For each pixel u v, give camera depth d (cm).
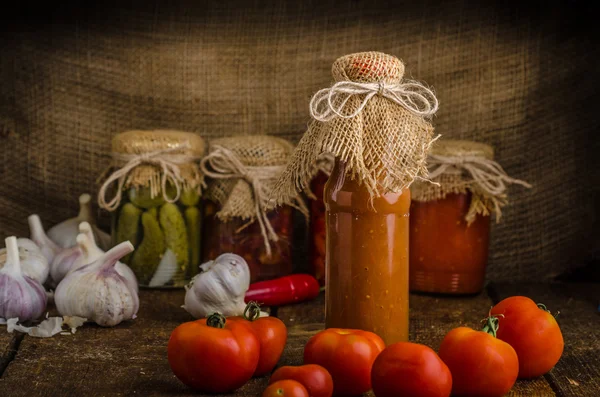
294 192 98
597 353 99
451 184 121
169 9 135
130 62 136
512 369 87
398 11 134
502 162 134
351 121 94
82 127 136
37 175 135
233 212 122
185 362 88
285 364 97
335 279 96
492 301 121
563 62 132
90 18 135
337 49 135
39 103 135
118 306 107
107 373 94
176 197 123
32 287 108
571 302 120
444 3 133
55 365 95
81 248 115
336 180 96
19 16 134
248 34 135
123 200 123
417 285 124
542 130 133
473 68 133
